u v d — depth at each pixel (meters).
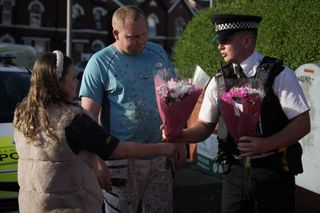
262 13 6.58
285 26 6.03
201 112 3.05
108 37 37.62
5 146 4.44
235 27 2.76
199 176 6.93
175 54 9.25
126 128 3.13
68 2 8.24
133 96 3.11
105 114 3.19
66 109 2.27
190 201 5.74
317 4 5.55
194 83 2.75
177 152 2.97
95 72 3.11
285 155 2.76
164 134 2.77
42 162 2.27
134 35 3.01
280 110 2.70
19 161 2.41
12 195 4.34
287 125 2.69
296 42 5.82
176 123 2.70
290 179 2.82
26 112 2.31
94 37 37.84
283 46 6.04
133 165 3.13
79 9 37.16
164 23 42.28
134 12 3.02
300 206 5.27
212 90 2.96
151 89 3.14
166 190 3.25
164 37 42.31
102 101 3.18
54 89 2.28
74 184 2.28
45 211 2.28
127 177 3.14
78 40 37.22
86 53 37.66
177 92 2.62
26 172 2.33
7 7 35.41
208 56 7.76
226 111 2.62
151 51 3.24
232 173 2.90
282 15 6.10
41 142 2.26
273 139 2.62
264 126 2.69
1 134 4.60
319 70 4.87
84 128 2.26
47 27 36.81
